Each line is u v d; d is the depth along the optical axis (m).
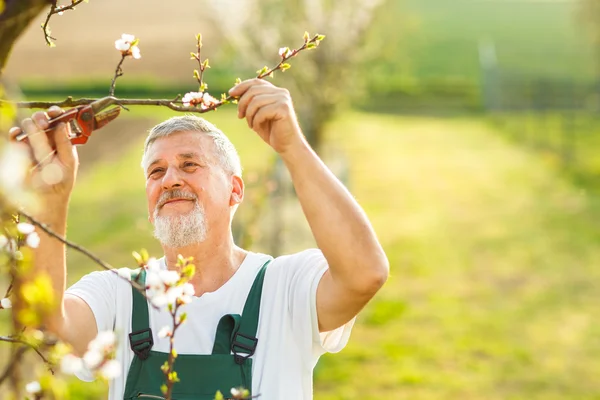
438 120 39.12
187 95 1.92
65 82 44.34
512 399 8.45
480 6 67.00
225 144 2.58
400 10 23.28
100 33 54.34
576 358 9.73
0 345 4.97
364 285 2.15
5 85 1.66
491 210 18.98
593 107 39.91
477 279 13.34
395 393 8.50
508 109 42.16
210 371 2.27
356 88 21.91
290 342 2.37
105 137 31.00
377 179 23.20
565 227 17.03
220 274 2.50
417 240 16.11
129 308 2.43
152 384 2.30
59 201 1.99
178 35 51.75
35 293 1.18
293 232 12.64
